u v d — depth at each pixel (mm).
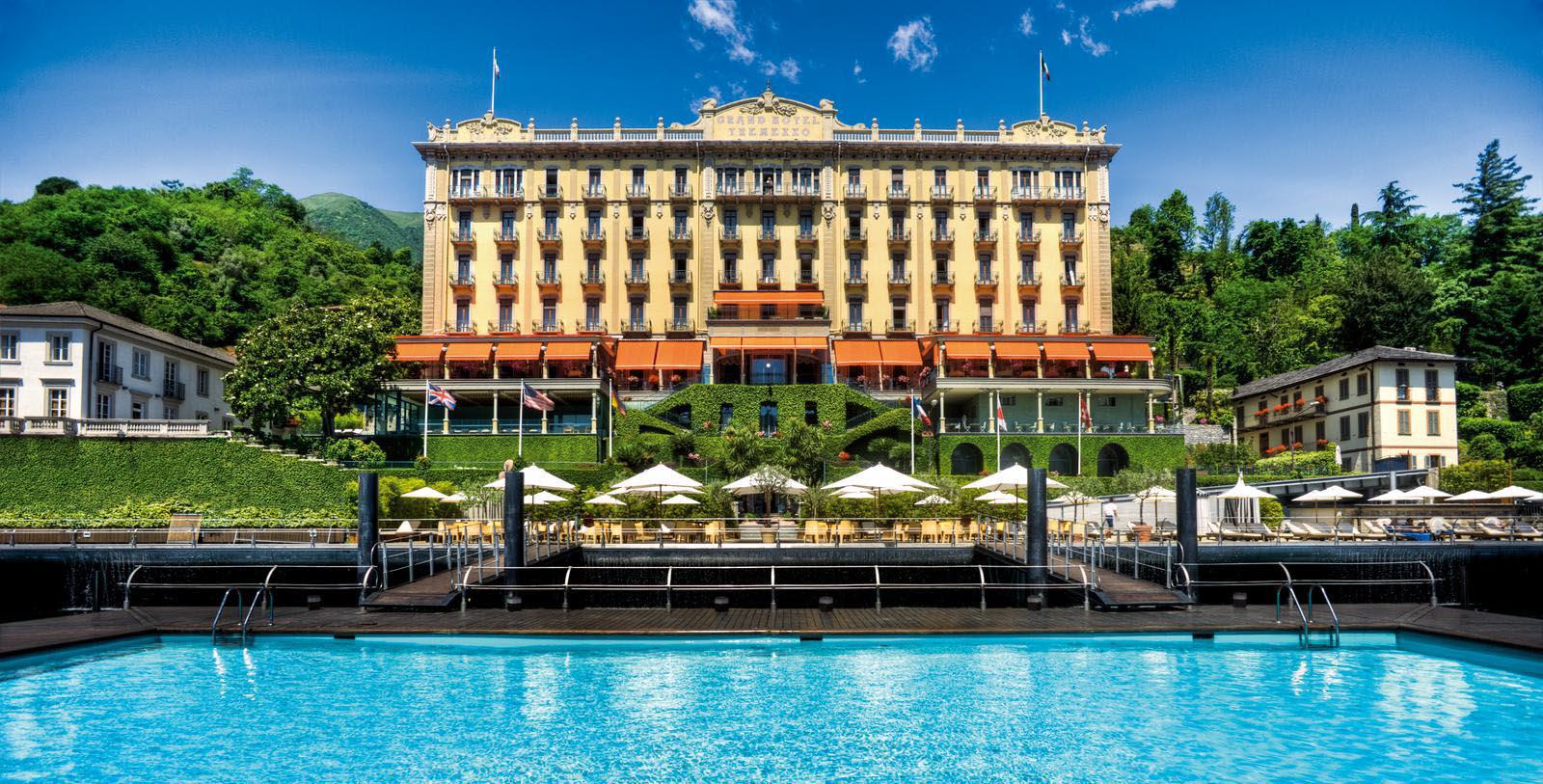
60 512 41812
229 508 43625
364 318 55562
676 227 69625
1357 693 14961
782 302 66688
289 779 11109
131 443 45531
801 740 12602
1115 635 18906
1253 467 58281
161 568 28047
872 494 38312
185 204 125500
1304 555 28656
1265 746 12289
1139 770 11398
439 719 13531
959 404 66812
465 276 69188
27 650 16828
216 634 18969
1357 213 120125
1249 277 110500
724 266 69938
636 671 16516
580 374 63375
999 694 14867
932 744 12391
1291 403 68812
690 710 14008
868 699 14617
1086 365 63750
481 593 22938
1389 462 55969
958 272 70000
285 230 127188
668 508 39031
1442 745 12320
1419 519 37844
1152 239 108625
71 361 50219
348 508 42000
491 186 69500
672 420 63344
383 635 18828
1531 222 85250
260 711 13930
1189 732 12914
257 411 52094
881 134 71188
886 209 70312
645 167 70250
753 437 51844
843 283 69562
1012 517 39156
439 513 39656
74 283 80375
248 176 154625
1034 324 69812
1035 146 70188
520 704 14305
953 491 42500
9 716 13625
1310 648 18672
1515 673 16438
